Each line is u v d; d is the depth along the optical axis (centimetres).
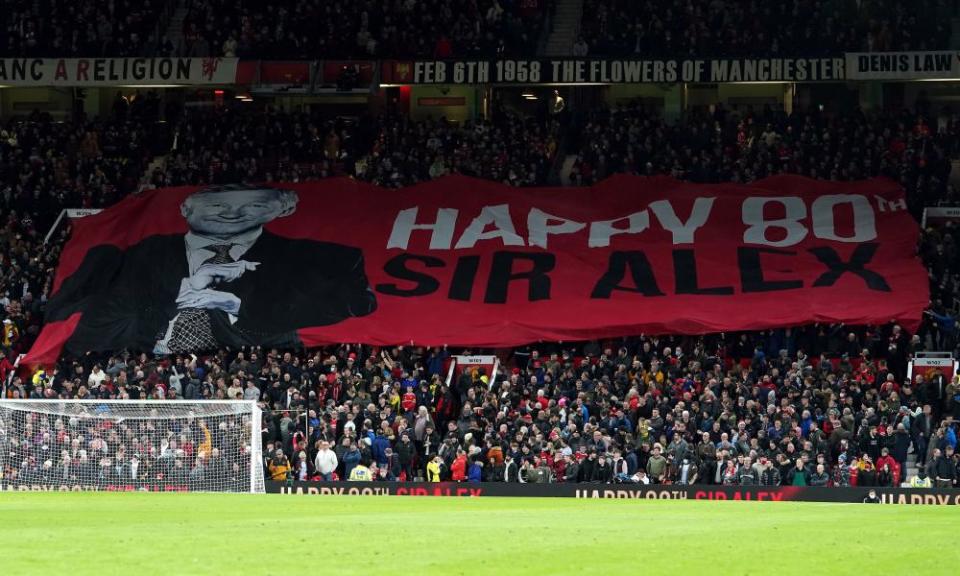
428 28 8706
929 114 8262
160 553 2284
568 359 6725
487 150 8325
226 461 5806
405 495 5672
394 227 7744
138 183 8425
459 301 7312
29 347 7506
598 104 9275
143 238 7788
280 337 7212
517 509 4100
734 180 7888
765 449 5812
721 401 6059
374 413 6203
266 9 8938
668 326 6962
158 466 5822
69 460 5822
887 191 7569
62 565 2098
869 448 5806
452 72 8462
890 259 7225
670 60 8262
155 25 9056
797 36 8281
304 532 2777
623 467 5781
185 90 9500
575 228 7631
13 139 8775
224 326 7306
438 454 6022
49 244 8050
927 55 8031
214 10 8956
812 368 6462
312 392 6444
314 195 7944
